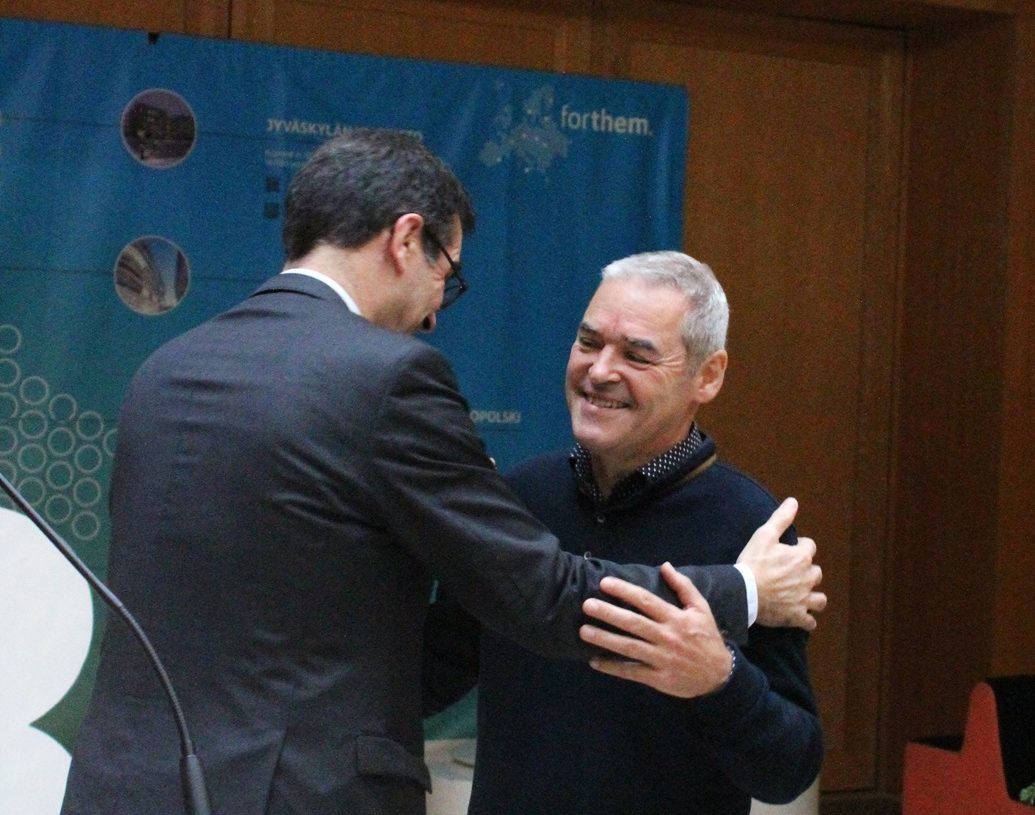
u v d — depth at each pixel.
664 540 1.88
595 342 1.85
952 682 4.34
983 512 4.27
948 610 4.36
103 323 3.44
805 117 4.39
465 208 1.72
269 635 1.48
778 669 1.82
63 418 3.41
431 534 1.52
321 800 1.45
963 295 4.35
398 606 1.55
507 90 3.80
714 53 4.27
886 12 4.29
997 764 3.51
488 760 1.92
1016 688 3.61
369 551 1.51
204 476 1.51
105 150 3.43
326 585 1.49
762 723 1.70
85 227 3.42
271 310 1.60
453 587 1.55
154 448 1.56
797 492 4.42
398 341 1.56
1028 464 4.26
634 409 1.82
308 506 1.49
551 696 1.87
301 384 1.52
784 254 4.38
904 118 4.53
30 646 3.24
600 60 4.12
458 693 2.05
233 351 1.58
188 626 1.49
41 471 3.39
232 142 3.54
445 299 1.81
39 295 3.39
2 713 3.19
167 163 3.48
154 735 1.48
